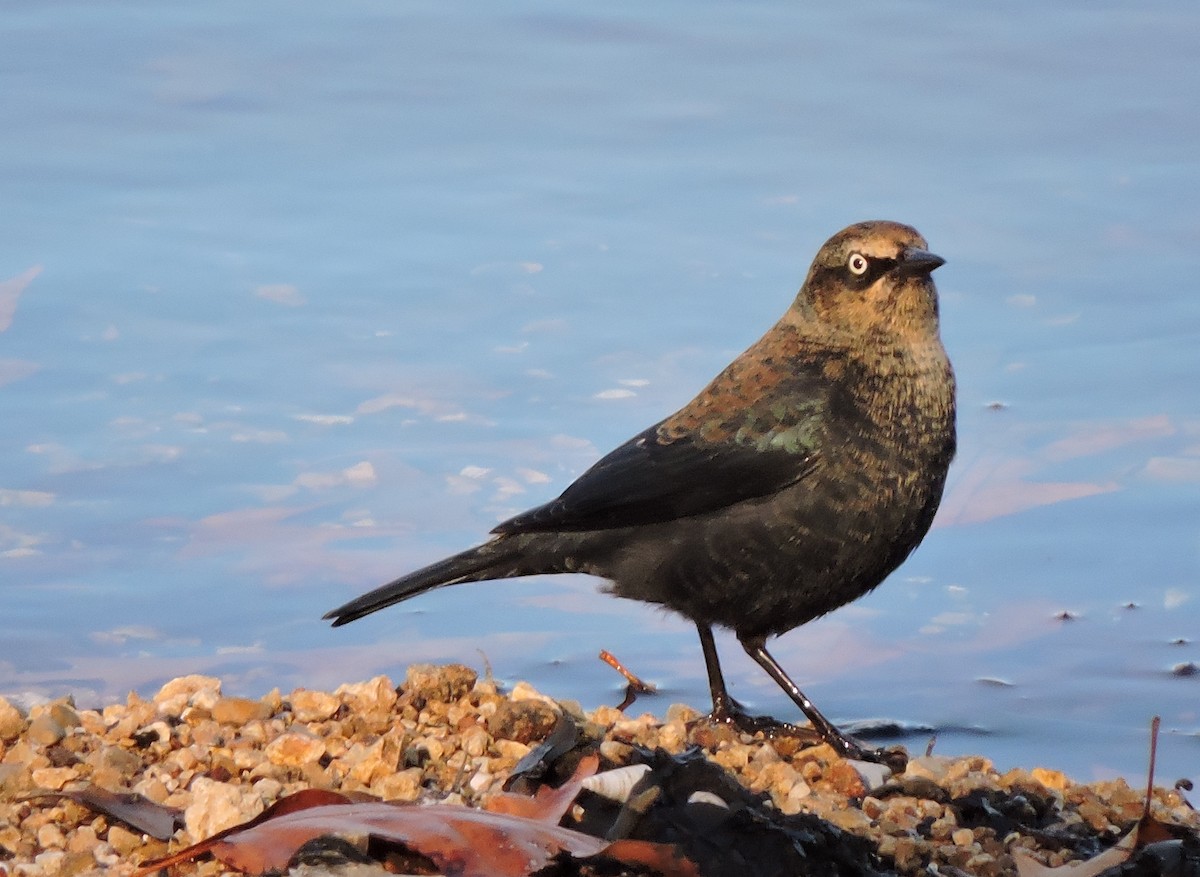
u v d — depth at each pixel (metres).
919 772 10.37
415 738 9.93
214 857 8.02
